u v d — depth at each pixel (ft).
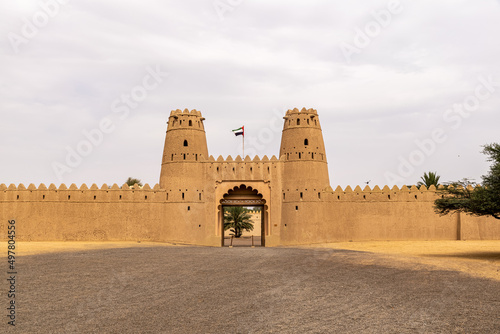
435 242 116.88
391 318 37.55
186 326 34.91
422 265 67.00
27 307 40.24
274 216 123.54
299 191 124.06
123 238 119.44
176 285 50.55
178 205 123.13
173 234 121.90
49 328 34.12
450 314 38.73
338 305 41.75
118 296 44.91
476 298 44.45
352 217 122.52
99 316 37.58
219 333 33.32
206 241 122.62
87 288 48.47
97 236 118.42
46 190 118.52
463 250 93.40
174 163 125.59
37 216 117.60
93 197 119.65
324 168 128.77
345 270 62.13
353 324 35.83
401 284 51.57
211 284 51.24
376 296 45.39
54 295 44.98
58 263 66.54
